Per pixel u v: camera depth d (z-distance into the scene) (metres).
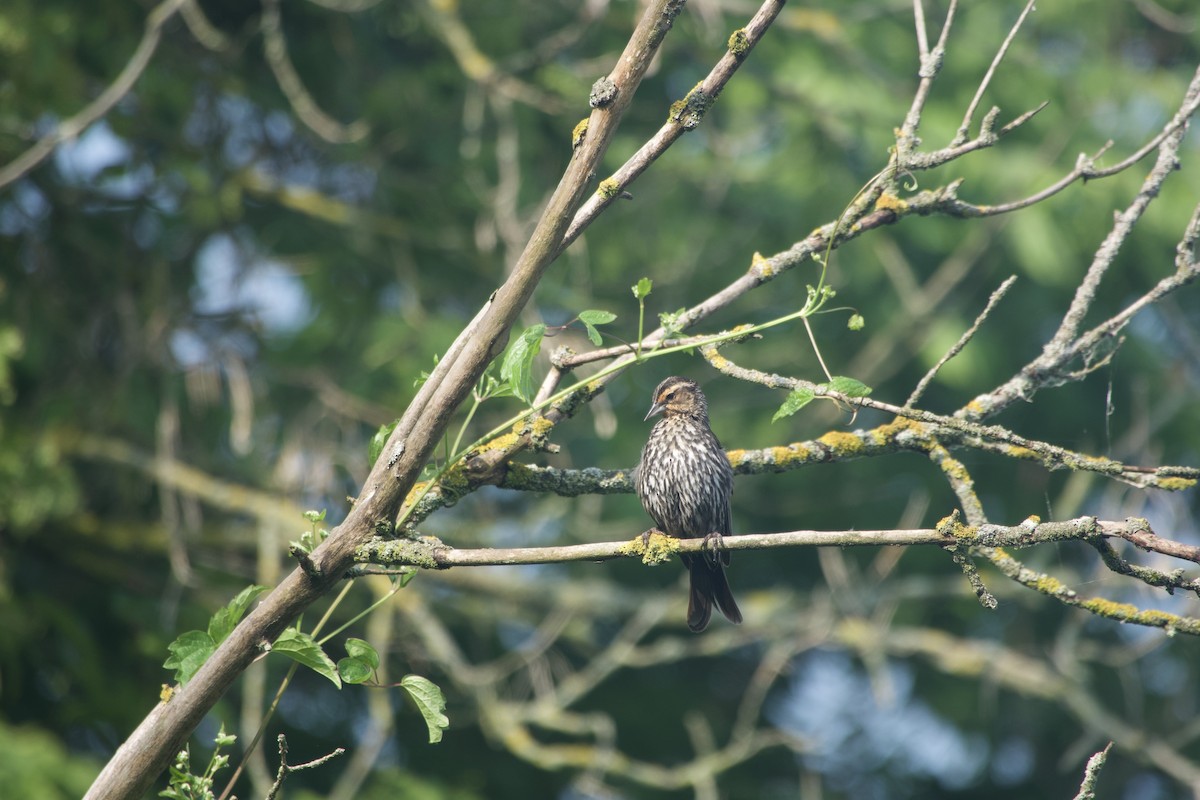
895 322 14.66
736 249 14.70
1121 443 14.80
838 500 15.23
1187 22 12.06
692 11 13.87
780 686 16.56
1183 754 16.30
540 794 14.92
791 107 14.70
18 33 11.11
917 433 5.99
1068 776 16.91
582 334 12.88
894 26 15.23
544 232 4.79
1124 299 15.55
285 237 13.49
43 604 11.82
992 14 15.16
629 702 15.66
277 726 13.40
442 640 12.38
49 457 11.48
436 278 14.12
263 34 13.54
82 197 12.27
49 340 12.13
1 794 9.65
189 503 12.37
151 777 4.52
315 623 13.05
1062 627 16.23
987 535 4.75
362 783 12.98
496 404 12.63
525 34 14.30
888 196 6.02
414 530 5.05
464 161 13.47
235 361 11.85
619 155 14.30
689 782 12.09
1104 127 15.11
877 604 14.70
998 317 15.39
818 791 15.70
